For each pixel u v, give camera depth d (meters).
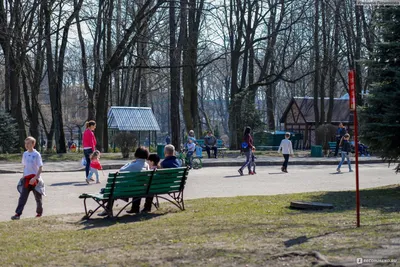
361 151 39.22
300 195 14.81
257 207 12.35
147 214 11.91
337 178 22.69
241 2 44.75
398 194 14.72
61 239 8.92
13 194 17.02
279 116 95.62
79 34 41.47
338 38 46.50
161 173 12.03
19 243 8.70
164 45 37.03
